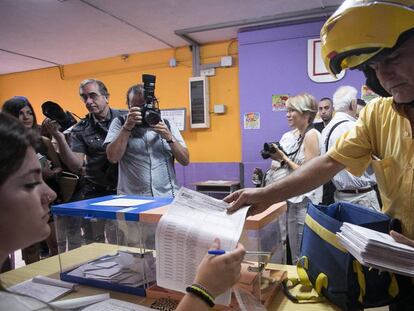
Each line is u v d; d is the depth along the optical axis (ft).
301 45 10.99
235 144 12.78
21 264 8.82
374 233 2.83
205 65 12.84
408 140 3.01
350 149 3.49
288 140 8.59
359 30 2.39
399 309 3.22
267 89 11.57
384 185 3.30
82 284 3.84
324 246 3.19
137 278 3.66
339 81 10.68
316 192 7.20
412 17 2.28
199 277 2.15
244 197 3.29
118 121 6.93
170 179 6.74
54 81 15.97
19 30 10.87
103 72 14.83
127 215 3.51
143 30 11.28
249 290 2.98
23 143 1.76
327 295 3.16
